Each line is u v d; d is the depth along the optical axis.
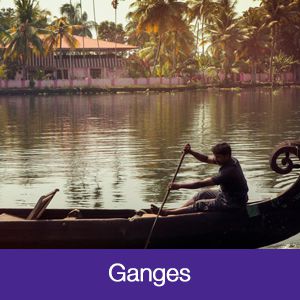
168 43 85.25
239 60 93.88
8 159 21.86
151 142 26.25
